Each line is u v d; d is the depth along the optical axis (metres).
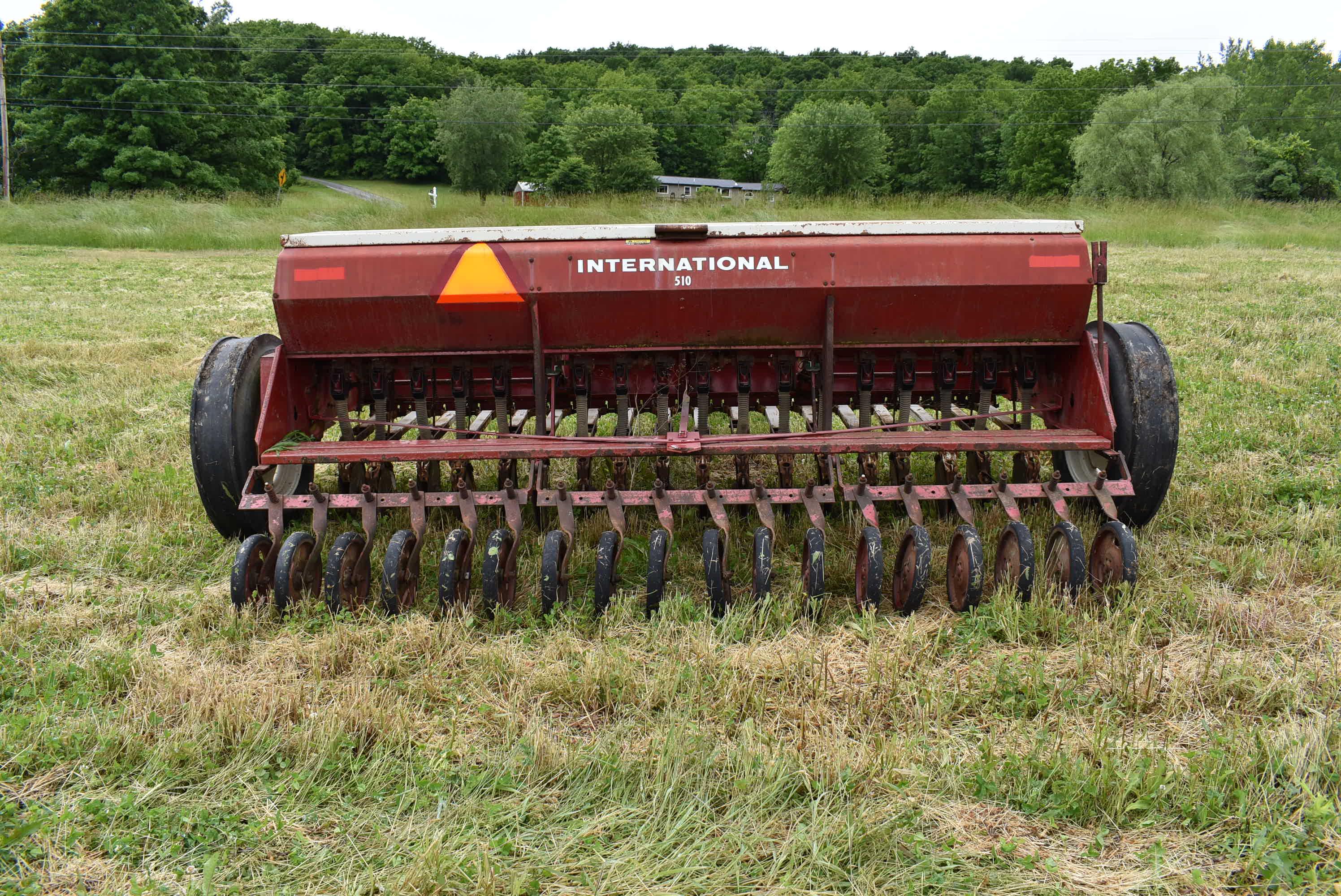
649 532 6.47
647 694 4.35
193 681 4.52
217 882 3.31
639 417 8.95
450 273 5.81
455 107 77.12
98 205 37.97
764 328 5.98
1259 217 38.84
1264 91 102.31
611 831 3.54
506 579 5.33
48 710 4.29
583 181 83.44
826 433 5.73
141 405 10.40
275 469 6.20
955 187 96.62
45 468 8.04
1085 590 5.12
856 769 3.82
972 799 3.70
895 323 5.94
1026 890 3.24
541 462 5.92
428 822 3.58
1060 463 6.63
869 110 78.19
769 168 82.31
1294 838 3.37
